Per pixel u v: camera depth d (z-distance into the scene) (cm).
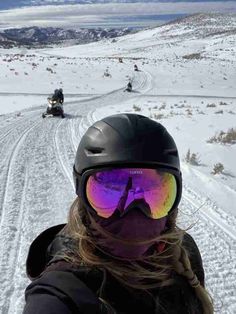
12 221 759
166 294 154
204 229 746
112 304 143
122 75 6147
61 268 144
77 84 5272
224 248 677
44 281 138
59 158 1297
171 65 7194
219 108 3072
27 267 169
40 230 725
